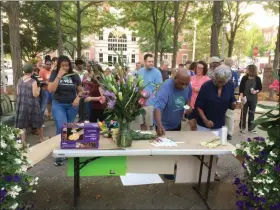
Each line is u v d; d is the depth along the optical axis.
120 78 2.60
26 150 2.50
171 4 16.89
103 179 3.72
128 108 2.60
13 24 7.41
